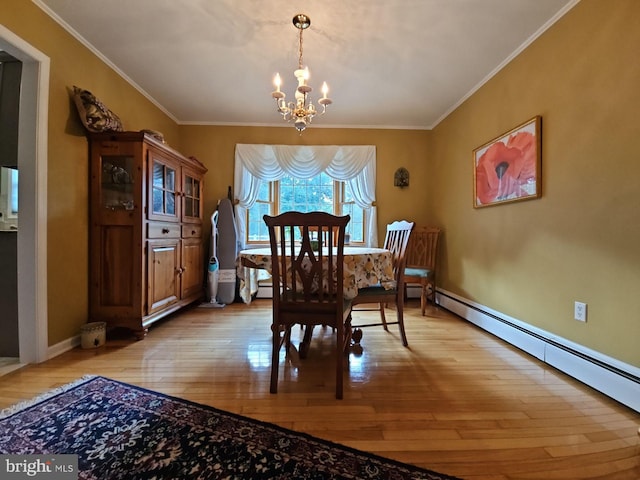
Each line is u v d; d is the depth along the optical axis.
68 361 1.91
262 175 3.86
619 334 1.52
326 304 1.55
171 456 1.09
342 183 4.12
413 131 3.97
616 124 1.54
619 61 1.52
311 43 2.23
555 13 1.88
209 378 1.70
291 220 1.52
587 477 1.02
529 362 1.96
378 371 1.81
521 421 1.33
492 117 2.61
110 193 2.32
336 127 3.92
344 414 1.37
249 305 3.47
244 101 3.24
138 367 1.84
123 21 2.01
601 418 1.35
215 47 2.29
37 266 1.86
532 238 2.12
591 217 1.67
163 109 3.43
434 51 2.30
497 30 2.05
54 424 1.26
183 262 2.99
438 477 1.01
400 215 3.97
